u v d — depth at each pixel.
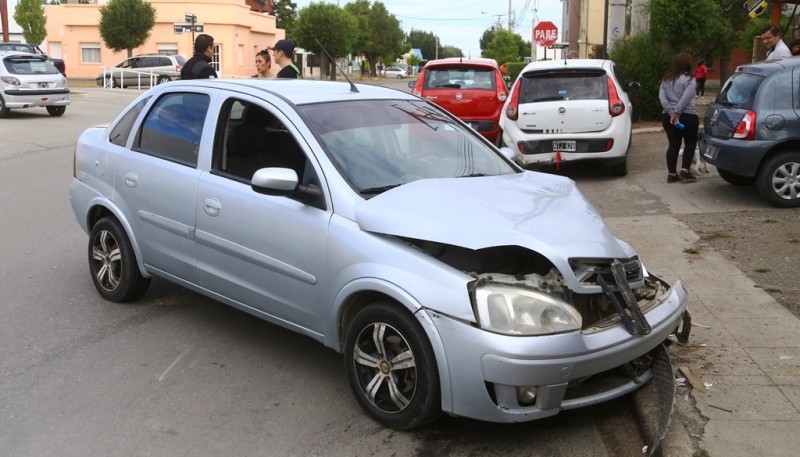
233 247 4.80
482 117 12.76
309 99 4.93
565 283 3.76
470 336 3.61
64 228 8.70
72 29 52.00
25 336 5.39
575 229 4.02
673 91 10.03
